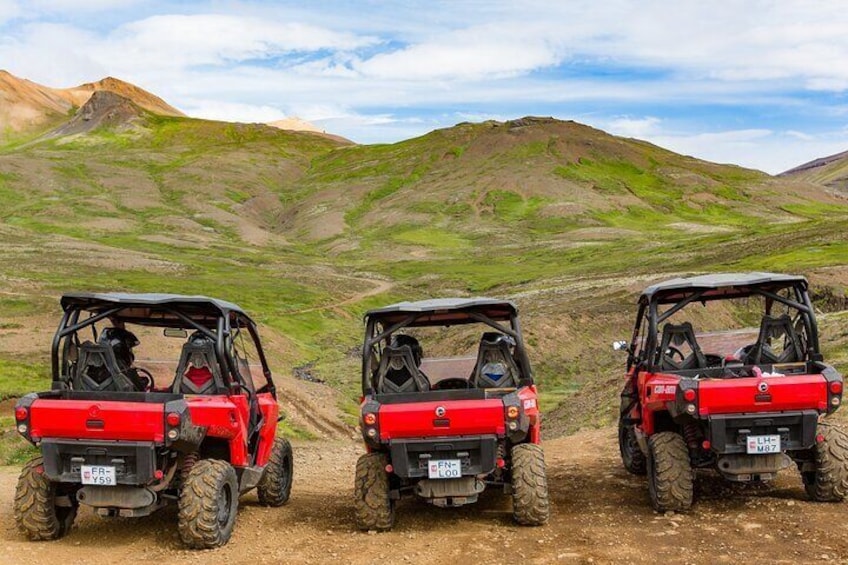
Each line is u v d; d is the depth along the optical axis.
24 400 8.41
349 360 57.88
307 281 109.81
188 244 159.50
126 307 9.27
